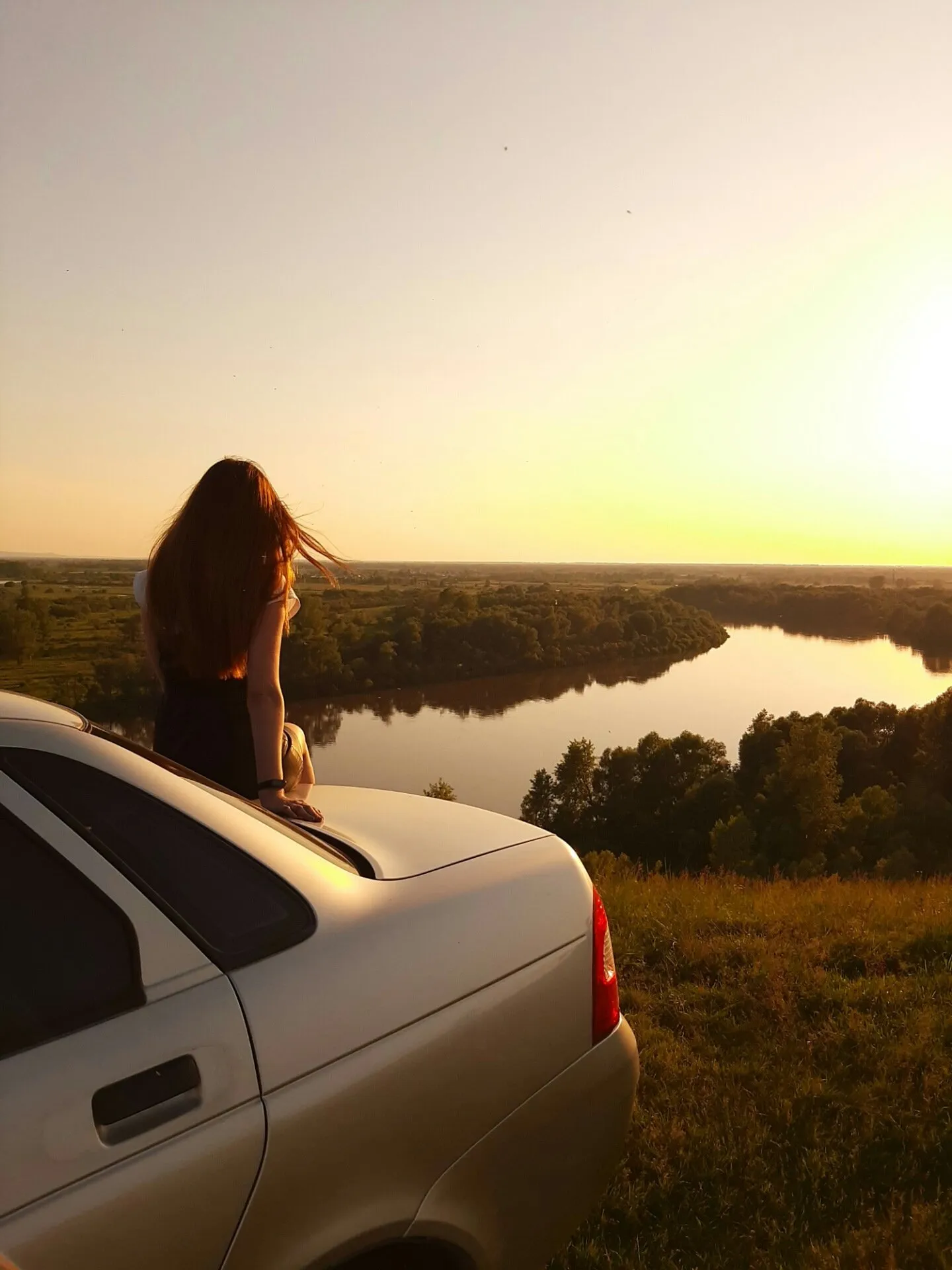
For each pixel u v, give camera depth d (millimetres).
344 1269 1602
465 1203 1675
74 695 53406
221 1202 1313
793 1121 3275
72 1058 1240
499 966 1816
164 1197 1254
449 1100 1646
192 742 2414
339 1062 1493
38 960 1282
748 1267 2639
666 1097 3402
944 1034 3889
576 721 116125
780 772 68438
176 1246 1261
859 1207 2863
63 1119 1202
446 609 158625
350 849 1999
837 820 64875
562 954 1962
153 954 1374
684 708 130000
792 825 64750
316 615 117500
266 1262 1373
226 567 2352
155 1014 1330
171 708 2463
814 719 71938
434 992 1676
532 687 138125
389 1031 1578
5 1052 1210
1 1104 1170
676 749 81375
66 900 1335
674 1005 4211
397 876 1895
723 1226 2785
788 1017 4035
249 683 2367
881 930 5469
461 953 1763
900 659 190500
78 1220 1174
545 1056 1857
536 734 106625
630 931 5289
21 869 1319
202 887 1502
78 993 1291
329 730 100125
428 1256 1697
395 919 1727
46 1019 1253
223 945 1464
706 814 74750
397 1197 1549
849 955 4945
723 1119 3268
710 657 183250
